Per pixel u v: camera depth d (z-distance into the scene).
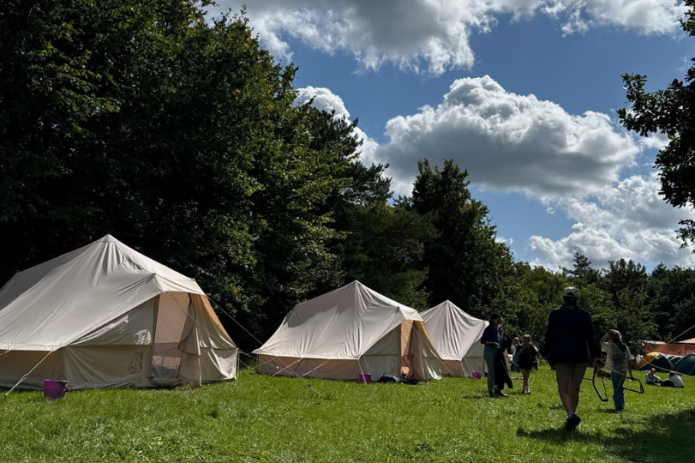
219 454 6.36
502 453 7.01
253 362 21.48
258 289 25.12
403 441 7.57
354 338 17.55
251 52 22.78
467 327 22.39
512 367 24.97
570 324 8.67
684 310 83.50
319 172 28.83
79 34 17.91
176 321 16.47
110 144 19.34
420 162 51.72
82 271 13.38
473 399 13.09
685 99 11.38
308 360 17.41
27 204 15.77
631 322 46.47
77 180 18.11
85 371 11.67
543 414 10.58
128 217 19.27
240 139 22.58
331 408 10.51
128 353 12.33
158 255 20.30
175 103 20.72
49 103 16.19
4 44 15.51
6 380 11.54
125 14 18.50
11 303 12.87
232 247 22.31
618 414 10.91
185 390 12.37
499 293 48.12
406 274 38.31
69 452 5.98
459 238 48.00
